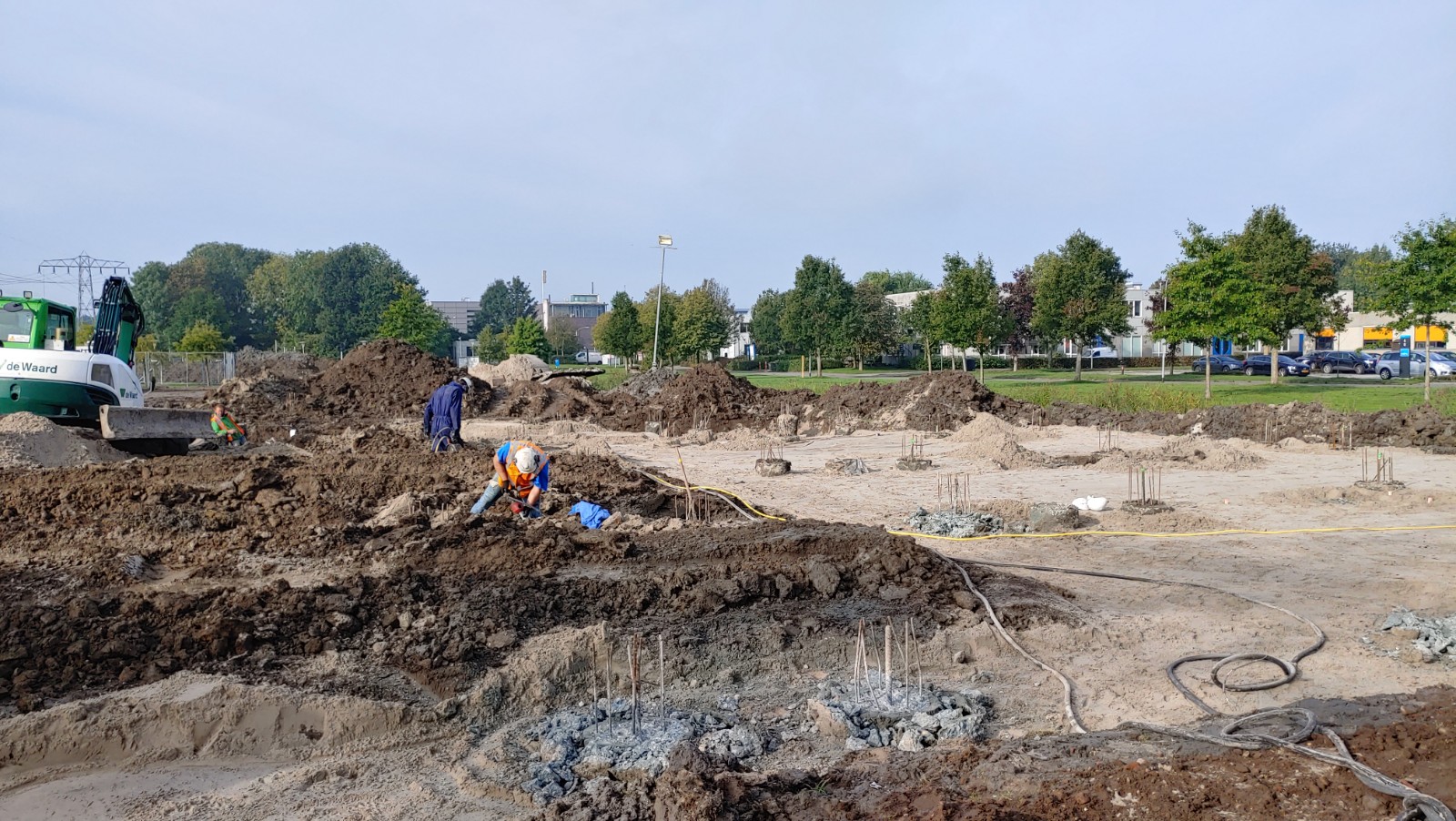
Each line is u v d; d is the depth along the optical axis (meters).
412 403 29.97
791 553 9.66
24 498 11.10
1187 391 30.20
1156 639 7.94
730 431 26.20
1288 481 15.87
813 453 21.23
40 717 5.83
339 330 100.75
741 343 96.75
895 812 4.77
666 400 29.62
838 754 5.91
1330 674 7.04
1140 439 22.78
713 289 77.50
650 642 7.37
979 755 5.52
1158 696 6.71
